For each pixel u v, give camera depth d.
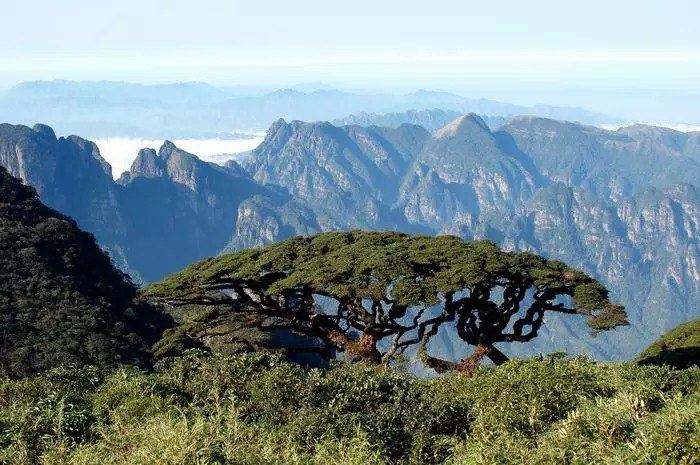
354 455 13.78
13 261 58.94
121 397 18.17
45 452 14.45
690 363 33.41
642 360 35.66
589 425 12.12
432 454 15.95
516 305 35.50
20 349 47.16
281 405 17.92
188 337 37.88
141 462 12.03
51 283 57.97
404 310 35.78
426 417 17.55
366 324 36.66
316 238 42.00
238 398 18.14
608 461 10.56
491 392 17.73
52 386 19.47
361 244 39.19
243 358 20.42
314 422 16.25
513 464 11.94
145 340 56.22
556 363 21.19
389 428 16.72
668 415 10.98
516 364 21.12
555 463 11.38
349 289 33.94
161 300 38.06
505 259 34.44
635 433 11.26
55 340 49.62
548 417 16.09
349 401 18.66
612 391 17.84
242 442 13.91
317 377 19.45
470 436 16.09
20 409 16.27
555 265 35.84
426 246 37.25
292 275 35.69
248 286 37.75
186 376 20.00
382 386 20.72
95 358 48.16
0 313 50.81
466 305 35.53
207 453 11.95
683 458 9.82
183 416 13.27
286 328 38.81
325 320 38.38
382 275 34.03
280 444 15.13
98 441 15.02
